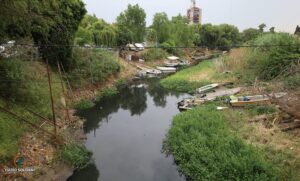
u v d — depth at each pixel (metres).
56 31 22.56
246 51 32.75
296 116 14.88
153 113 24.03
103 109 24.67
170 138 15.82
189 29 69.81
